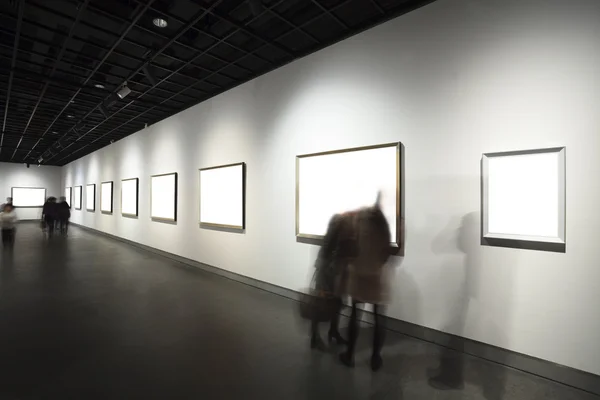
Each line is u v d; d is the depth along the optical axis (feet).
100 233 33.27
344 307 10.08
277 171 12.66
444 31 8.05
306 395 5.87
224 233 15.43
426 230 8.36
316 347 7.85
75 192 44.01
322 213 10.77
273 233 12.78
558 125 6.45
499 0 7.17
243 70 14.24
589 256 6.12
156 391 5.91
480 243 7.47
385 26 9.22
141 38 12.18
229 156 15.20
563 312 6.40
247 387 6.10
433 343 8.14
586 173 6.16
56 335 8.37
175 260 19.35
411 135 8.68
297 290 11.75
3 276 14.67
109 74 15.19
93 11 10.35
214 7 10.00
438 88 8.16
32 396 5.66
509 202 7.00
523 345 6.86
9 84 16.08
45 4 10.11
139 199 24.16
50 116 22.41
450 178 7.96
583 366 6.16
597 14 6.02
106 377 6.36
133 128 25.16
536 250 6.73
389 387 6.16
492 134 7.29
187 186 18.37
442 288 8.06
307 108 11.48
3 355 7.22
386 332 8.84
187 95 17.54
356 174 9.82
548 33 6.55
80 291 12.55
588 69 6.13
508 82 7.07
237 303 11.30
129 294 12.27
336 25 10.60
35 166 49.70
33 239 28.68
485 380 6.44
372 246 7.97
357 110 9.93
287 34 11.16
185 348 7.73
